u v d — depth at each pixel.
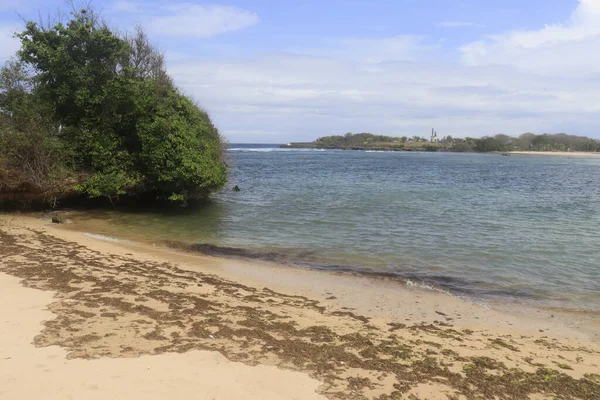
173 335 6.43
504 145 182.12
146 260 11.81
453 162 83.12
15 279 8.70
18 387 4.71
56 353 5.55
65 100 19.67
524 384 5.86
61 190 18.73
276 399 4.88
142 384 4.94
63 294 7.93
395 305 9.33
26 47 19.20
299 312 8.34
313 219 19.56
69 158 19.20
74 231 15.46
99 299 7.79
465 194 30.38
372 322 8.15
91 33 19.83
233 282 10.30
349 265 12.45
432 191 31.94
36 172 18.02
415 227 18.02
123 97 19.73
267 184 35.50
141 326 6.66
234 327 7.00
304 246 14.59
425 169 59.25
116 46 20.61
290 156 98.12
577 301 10.00
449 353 6.79
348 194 29.27
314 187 33.56
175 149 19.69
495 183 39.91
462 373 6.05
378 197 27.80
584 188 36.53
